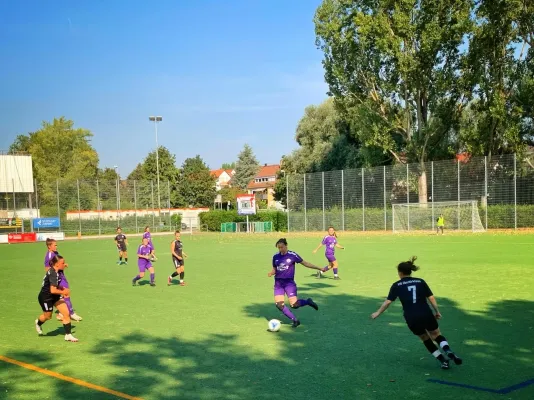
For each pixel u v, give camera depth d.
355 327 9.32
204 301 12.67
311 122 64.81
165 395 5.98
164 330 9.52
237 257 25.17
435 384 6.09
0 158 51.34
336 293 13.25
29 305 13.12
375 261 20.91
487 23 37.12
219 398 5.81
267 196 116.44
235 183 125.31
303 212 47.97
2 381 6.71
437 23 37.69
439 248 25.78
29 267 23.28
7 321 10.98
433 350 6.72
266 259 23.91
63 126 85.81
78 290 15.12
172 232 57.06
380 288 13.95
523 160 36.28
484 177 37.84
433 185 40.31
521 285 13.40
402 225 40.91
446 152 43.91
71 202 51.94
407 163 42.72
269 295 13.38
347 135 59.88
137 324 10.14
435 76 39.22
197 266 21.25
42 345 8.70
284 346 8.10
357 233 41.84
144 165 88.44
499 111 35.78
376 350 7.70
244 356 7.59
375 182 43.09
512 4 35.38
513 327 8.82
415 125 44.19
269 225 51.47
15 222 48.34
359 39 41.41
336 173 45.44
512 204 36.69
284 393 5.91
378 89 43.34
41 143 84.12
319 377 6.48
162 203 59.62
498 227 37.06
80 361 7.61
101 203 53.81
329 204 46.03
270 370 6.84
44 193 52.72
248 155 126.00
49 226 48.62
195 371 6.90
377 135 41.72
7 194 51.53
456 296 11.94
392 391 5.88
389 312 10.67
